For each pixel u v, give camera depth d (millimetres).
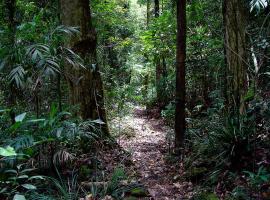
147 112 11930
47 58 3605
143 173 5250
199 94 8500
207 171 4605
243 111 4750
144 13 18125
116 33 12656
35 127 3916
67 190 3986
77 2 5648
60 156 4273
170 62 10055
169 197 4227
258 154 4238
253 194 3598
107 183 4234
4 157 3252
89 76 5844
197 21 7828
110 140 6098
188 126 6711
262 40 5043
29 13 5949
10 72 3582
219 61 6742
